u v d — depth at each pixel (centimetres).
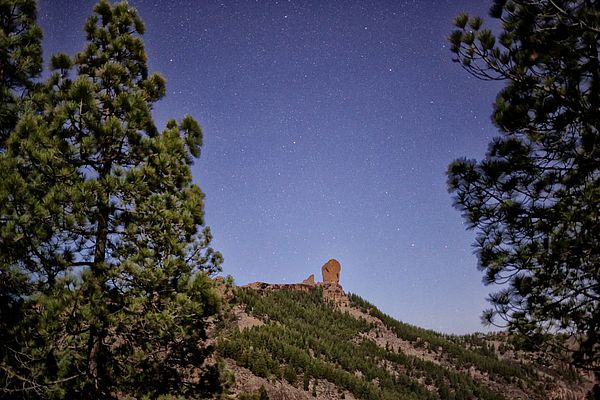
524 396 11200
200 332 1258
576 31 770
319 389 7506
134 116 1259
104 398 1109
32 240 984
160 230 1202
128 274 1120
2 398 966
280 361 7819
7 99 1260
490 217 825
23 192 970
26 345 973
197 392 1310
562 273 792
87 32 1475
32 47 1360
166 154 1273
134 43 1498
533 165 807
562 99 768
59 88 1343
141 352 1154
